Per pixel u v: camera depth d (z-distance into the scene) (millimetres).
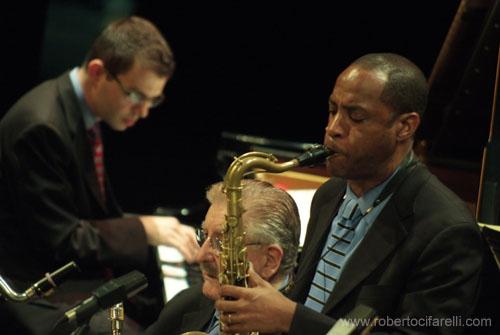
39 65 22266
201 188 23422
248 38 22156
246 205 7207
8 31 21984
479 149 11055
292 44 21438
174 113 23562
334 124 7312
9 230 11398
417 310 6879
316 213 8422
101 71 11688
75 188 11594
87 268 11641
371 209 7566
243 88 22609
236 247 7051
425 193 7328
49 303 11016
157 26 22859
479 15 9844
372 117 7195
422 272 7004
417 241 7129
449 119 10773
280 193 7371
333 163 7387
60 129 11328
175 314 8164
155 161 23703
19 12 21922
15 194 11289
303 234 9672
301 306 6758
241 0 22000
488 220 8977
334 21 20406
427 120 11102
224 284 7047
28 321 10797
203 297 8094
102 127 23312
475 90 10359
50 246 11164
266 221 7145
